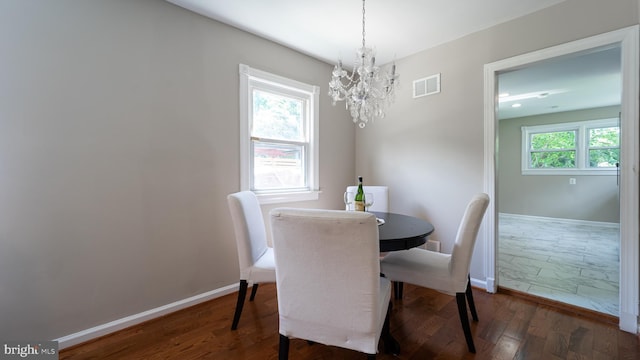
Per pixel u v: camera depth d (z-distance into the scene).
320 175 3.04
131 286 1.84
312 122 2.93
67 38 1.58
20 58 1.46
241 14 2.13
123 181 1.79
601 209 5.06
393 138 3.03
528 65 2.15
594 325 1.82
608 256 3.34
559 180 5.50
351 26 2.31
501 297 2.24
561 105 4.96
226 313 2.02
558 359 1.50
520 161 5.95
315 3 1.99
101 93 1.70
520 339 1.68
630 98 1.71
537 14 2.06
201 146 2.14
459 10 2.07
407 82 2.89
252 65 2.44
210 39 2.18
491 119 2.30
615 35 1.75
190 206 2.10
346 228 1.05
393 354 1.54
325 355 1.56
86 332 1.67
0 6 1.41
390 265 1.81
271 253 2.04
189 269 2.11
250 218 1.93
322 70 3.03
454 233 2.56
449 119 2.57
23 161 1.48
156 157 1.93
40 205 1.53
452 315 1.97
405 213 2.93
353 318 1.14
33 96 1.49
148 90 1.88
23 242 1.49
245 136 2.40
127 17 1.79
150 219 1.91
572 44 1.91
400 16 2.16
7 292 1.46
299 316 1.23
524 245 3.85
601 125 5.07
